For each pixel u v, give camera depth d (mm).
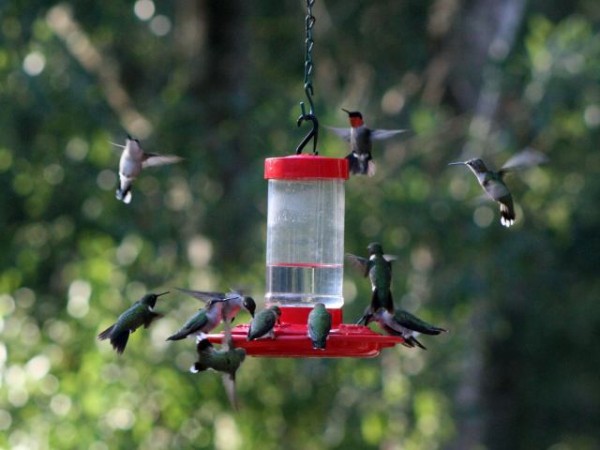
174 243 15836
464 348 16484
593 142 17016
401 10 20219
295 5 19688
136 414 14188
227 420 15438
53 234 15922
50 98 15203
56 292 15961
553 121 16438
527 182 16781
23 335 15211
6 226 15906
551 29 17141
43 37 15289
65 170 15656
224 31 17344
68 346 14602
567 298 20844
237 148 16359
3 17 15055
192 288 15508
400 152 17375
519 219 16594
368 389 15711
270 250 8867
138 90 18328
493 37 19344
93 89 15695
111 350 14320
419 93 20375
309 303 8750
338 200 8922
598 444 24484
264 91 18156
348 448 15555
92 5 16516
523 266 16703
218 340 8039
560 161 16984
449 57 19594
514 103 16984
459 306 16344
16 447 14047
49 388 14297
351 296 15305
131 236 15680
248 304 8266
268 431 15273
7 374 14266
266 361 15328
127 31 17312
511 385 23125
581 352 23359
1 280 15789
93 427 14023
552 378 23734
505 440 23281
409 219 15938
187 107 16188
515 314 21531
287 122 16406
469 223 16094
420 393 15773
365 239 15992
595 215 18953
